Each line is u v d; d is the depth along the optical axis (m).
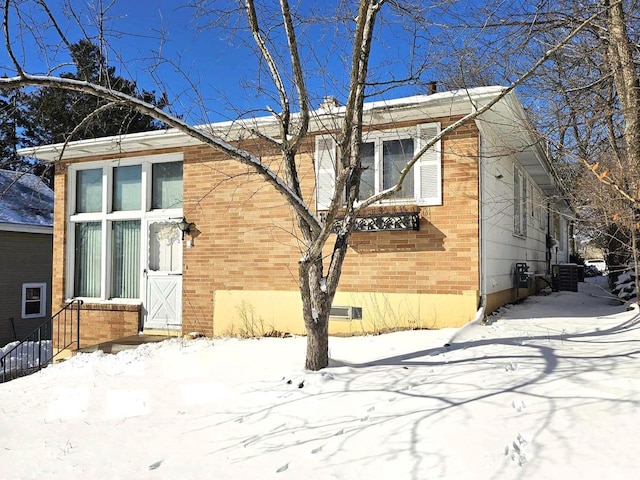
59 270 11.14
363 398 4.82
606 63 9.57
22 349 14.43
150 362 7.32
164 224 10.50
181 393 5.72
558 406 4.09
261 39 6.17
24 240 16.69
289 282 9.14
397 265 8.34
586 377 4.69
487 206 8.45
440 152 7.72
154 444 4.41
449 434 3.83
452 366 5.45
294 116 8.40
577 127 10.30
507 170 10.37
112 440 4.59
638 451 3.32
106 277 10.90
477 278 7.86
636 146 8.12
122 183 11.03
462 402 4.39
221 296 9.56
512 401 4.30
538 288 14.27
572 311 9.13
